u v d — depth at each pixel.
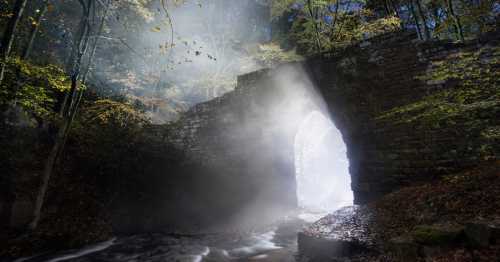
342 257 4.80
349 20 14.47
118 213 9.27
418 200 5.59
